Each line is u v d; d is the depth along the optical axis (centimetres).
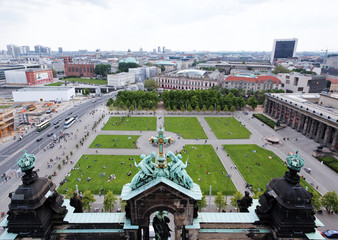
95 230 2181
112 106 15588
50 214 2066
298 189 1988
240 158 9156
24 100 19250
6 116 12281
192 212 2109
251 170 8244
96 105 18125
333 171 8244
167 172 2061
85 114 15612
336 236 5344
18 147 10400
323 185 7400
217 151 9775
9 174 8094
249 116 15075
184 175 2095
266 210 2109
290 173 2045
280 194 2017
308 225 1988
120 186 7238
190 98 16562
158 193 2044
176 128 12644
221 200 6022
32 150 10025
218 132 12069
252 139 11175
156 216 2389
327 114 10388
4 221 2022
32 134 12044
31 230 1966
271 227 2148
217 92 16912
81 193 6719
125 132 12062
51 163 8700
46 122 13038
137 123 13538
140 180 2084
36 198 1914
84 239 2216
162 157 2056
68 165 8550
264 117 14375
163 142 2039
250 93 19725
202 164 8625
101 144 10462
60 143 10681
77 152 9669
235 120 14125
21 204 1903
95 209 6241
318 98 13938
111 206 5972
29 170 1959
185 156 9269
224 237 2217
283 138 11256
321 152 9306
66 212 2166
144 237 2227
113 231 2184
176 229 2178
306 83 17388
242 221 2178
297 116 11988
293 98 13712
